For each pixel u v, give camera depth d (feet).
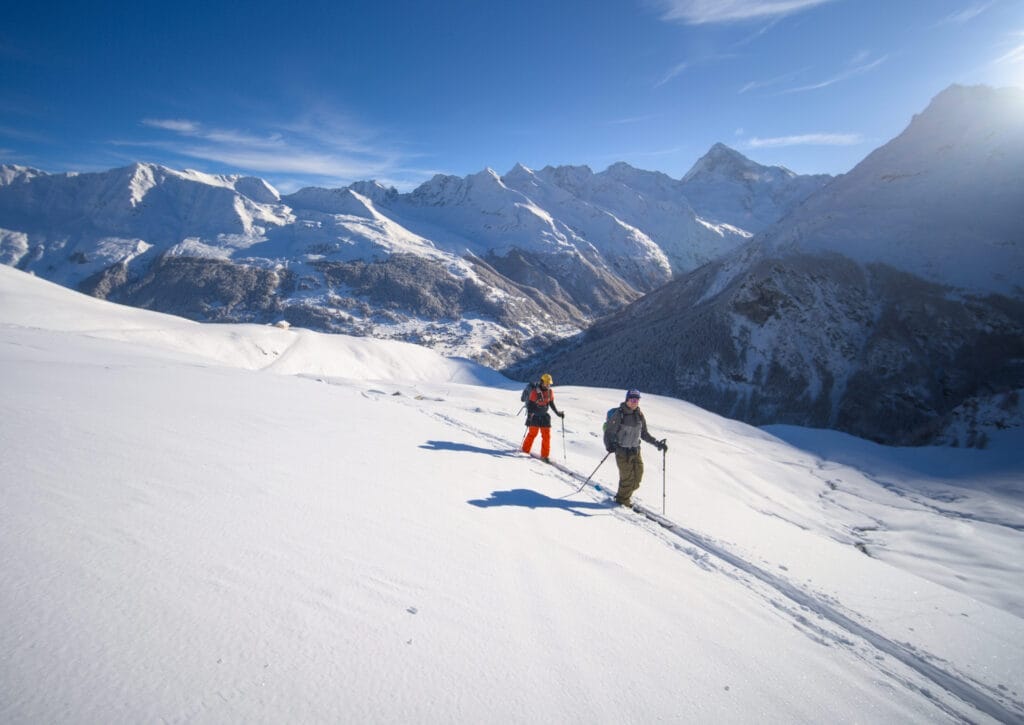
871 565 23.84
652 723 8.55
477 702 8.15
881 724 10.23
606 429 24.52
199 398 28.63
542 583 13.02
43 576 8.74
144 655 7.41
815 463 75.97
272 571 10.67
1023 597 25.86
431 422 35.47
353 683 7.90
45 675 6.56
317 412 30.78
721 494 37.55
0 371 26.40
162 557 10.27
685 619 12.87
